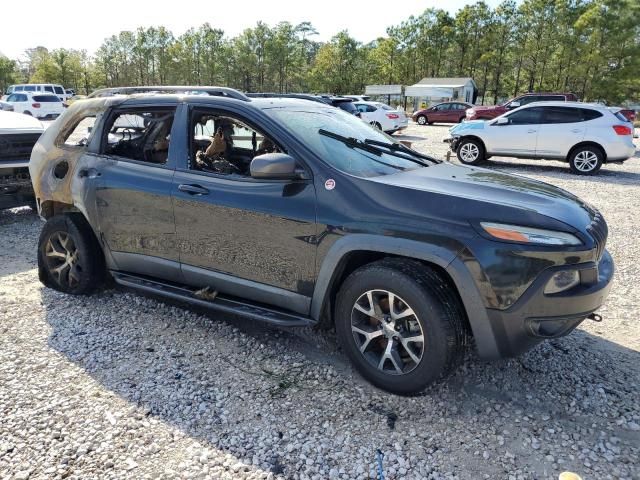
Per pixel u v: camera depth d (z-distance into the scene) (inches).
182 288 149.8
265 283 131.3
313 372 129.1
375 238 112.7
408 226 110.1
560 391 122.0
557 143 497.4
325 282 121.3
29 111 994.1
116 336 146.7
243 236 131.1
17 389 119.2
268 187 127.9
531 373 129.8
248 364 132.8
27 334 146.8
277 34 2817.4
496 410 114.3
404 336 113.7
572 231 105.7
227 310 136.8
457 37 2476.6
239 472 94.7
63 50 2881.4
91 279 167.5
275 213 124.9
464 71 2527.1
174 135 146.4
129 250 155.9
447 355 108.7
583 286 107.7
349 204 116.6
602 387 123.9
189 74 2965.1
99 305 167.6
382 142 153.3
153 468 95.2
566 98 1040.2
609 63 1878.7
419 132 1018.1
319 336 148.6
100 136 162.9
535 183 137.4
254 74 2898.6
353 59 2672.2
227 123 151.3
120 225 155.0
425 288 108.0
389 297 113.7
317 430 106.9
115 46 3083.2
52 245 174.7
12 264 208.8
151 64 3095.5
